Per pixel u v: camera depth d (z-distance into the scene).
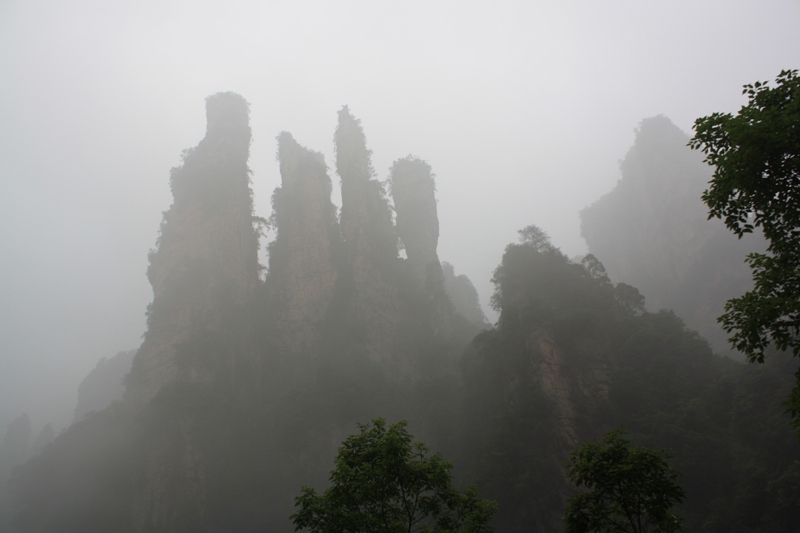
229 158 99.94
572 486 50.22
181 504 61.66
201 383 73.00
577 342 63.12
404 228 110.75
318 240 95.56
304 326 86.81
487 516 19.91
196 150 100.69
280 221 101.38
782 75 15.29
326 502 18.91
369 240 96.62
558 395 57.91
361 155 106.88
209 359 76.00
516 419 57.41
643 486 15.92
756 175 14.23
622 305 73.50
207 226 91.25
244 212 97.31
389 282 92.50
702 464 47.06
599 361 60.66
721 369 60.56
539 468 52.62
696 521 44.94
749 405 50.09
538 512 50.66
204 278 85.56
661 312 66.56
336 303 89.69
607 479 16.20
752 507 42.00
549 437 55.50
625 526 16.56
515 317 68.56
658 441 49.91
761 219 14.96
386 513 19.75
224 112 105.38
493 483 53.97
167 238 91.88
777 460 45.03
